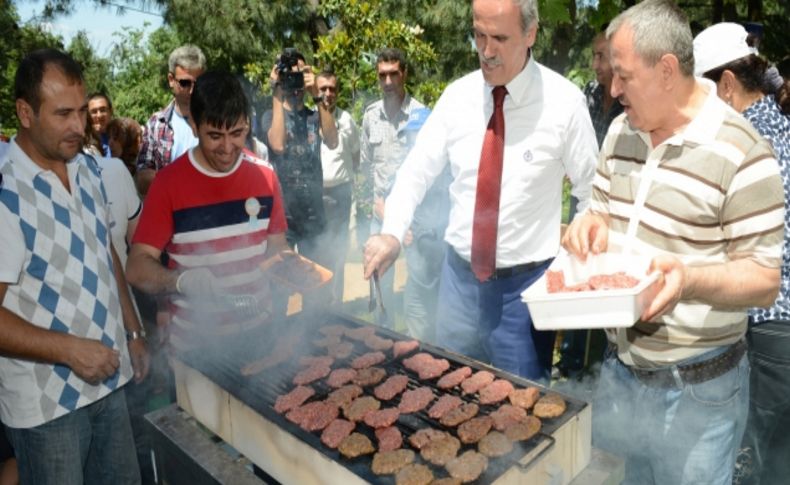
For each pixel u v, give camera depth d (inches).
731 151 63.6
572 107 90.1
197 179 92.8
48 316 76.6
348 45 310.2
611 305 58.9
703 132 64.8
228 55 360.5
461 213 99.3
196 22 345.1
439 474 63.2
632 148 72.6
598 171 79.3
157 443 85.5
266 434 73.2
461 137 96.7
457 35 415.5
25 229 73.3
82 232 79.4
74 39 414.0
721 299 63.2
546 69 92.3
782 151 87.4
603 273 71.2
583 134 91.7
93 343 75.5
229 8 344.5
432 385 81.0
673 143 66.5
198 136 88.5
